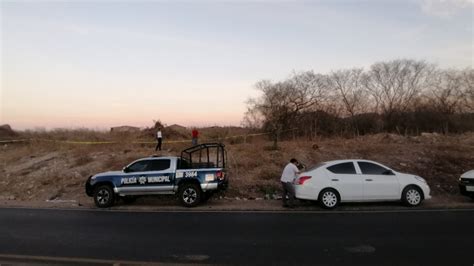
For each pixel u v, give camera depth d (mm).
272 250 7578
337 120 35094
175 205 14578
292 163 13695
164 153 23125
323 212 12125
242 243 8188
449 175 17703
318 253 7301
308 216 11422
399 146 22156
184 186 14086
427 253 7133
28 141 30953
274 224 10250
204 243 8242
